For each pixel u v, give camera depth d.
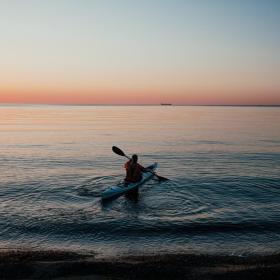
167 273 7.88
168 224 11.99
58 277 7.60
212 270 8.10
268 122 78.19
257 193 16.23
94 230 11.49
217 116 120.06
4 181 18.38
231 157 27.23
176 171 21.66
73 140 39.09
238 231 11.49
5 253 9.27
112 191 14.77
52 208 13.66
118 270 7.98
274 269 8.01
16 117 103.44
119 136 43.97
